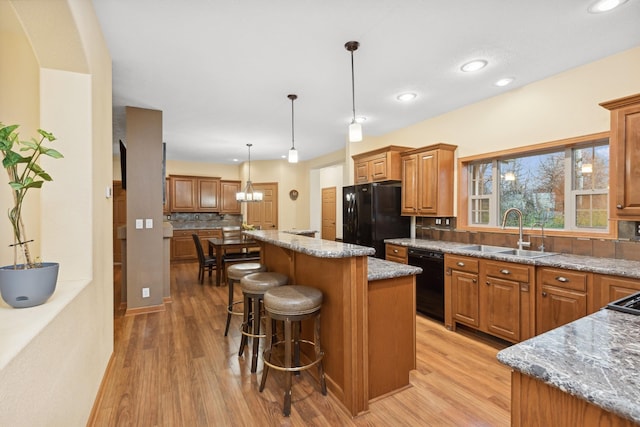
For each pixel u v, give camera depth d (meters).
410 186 4.24
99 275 2.10
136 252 3.76
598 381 0.70
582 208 2.96
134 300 3.75
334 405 2.01
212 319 3.58
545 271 2.55
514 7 1.99
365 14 2.06
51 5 1.44
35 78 1.97
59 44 1.68
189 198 7.70
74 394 1.53
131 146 3.76
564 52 2.57
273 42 2.40
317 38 2.35
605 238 2.69
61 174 1.87
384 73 2.95
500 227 3.63
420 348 2.83
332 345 2.15
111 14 2.04
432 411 1.95
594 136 2.73
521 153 3.37
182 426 1.81
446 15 2.08
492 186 3.74
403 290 2.19
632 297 1.39
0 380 0.87
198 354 2.71
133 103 3.69
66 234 1.86
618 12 2.04
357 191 4.56
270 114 4.18
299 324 2.47
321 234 8.94
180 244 7.43
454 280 3.24
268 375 2.38
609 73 2.64
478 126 3.70
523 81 3.14
